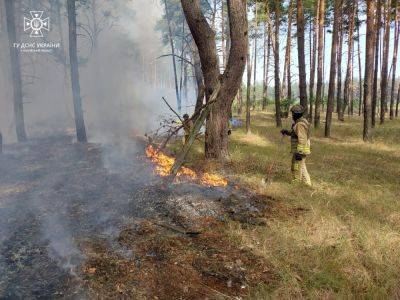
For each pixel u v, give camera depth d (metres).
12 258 4.11
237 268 4.05
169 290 3.61
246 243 4.60
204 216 5.51
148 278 3.78
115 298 3.42
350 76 32.16
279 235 4.72
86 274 3.79
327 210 5.68
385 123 23.20
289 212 5.76
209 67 9.30
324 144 14.01
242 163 8.95
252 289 3.65
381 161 10.36
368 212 5.66
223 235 4.88
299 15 17.12
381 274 3.83
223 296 3.50
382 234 4.71
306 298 3.42
